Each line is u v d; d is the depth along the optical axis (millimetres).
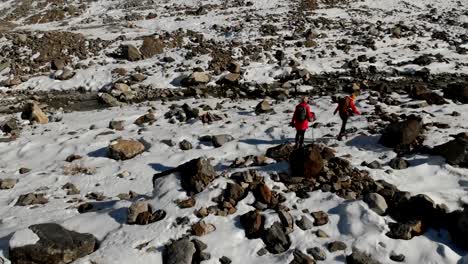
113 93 26156
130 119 20719
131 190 13367
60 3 55844
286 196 11656
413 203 10891
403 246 9984
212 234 10383
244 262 9773
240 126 18094
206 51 31641
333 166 12836
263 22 38750
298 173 12367
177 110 20797
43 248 9445
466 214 10070
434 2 47812
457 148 12797
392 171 12711
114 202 12391
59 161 15984
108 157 15914
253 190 11766
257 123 18234
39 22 49125
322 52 31531
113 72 28984
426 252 9852
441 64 28688
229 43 33344
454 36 35062
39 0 57031
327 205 11281
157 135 17609
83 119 21484
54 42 32906
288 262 9672
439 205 11078
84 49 32562
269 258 9875
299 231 10477
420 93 20984
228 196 11539
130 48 31047
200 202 11336
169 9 49312
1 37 34438
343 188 11844
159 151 16172
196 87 26891
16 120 21672
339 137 15453
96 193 13320
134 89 26938
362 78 27047
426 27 37438
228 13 44219
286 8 44812
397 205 11055
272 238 10203
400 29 36344
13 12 53188
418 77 27016
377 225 10484
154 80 27875
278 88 26000
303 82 26766
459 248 9977
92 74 28969
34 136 19016
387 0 48562
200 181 11953
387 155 13680
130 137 17781
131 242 10102
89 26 42062
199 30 37750
